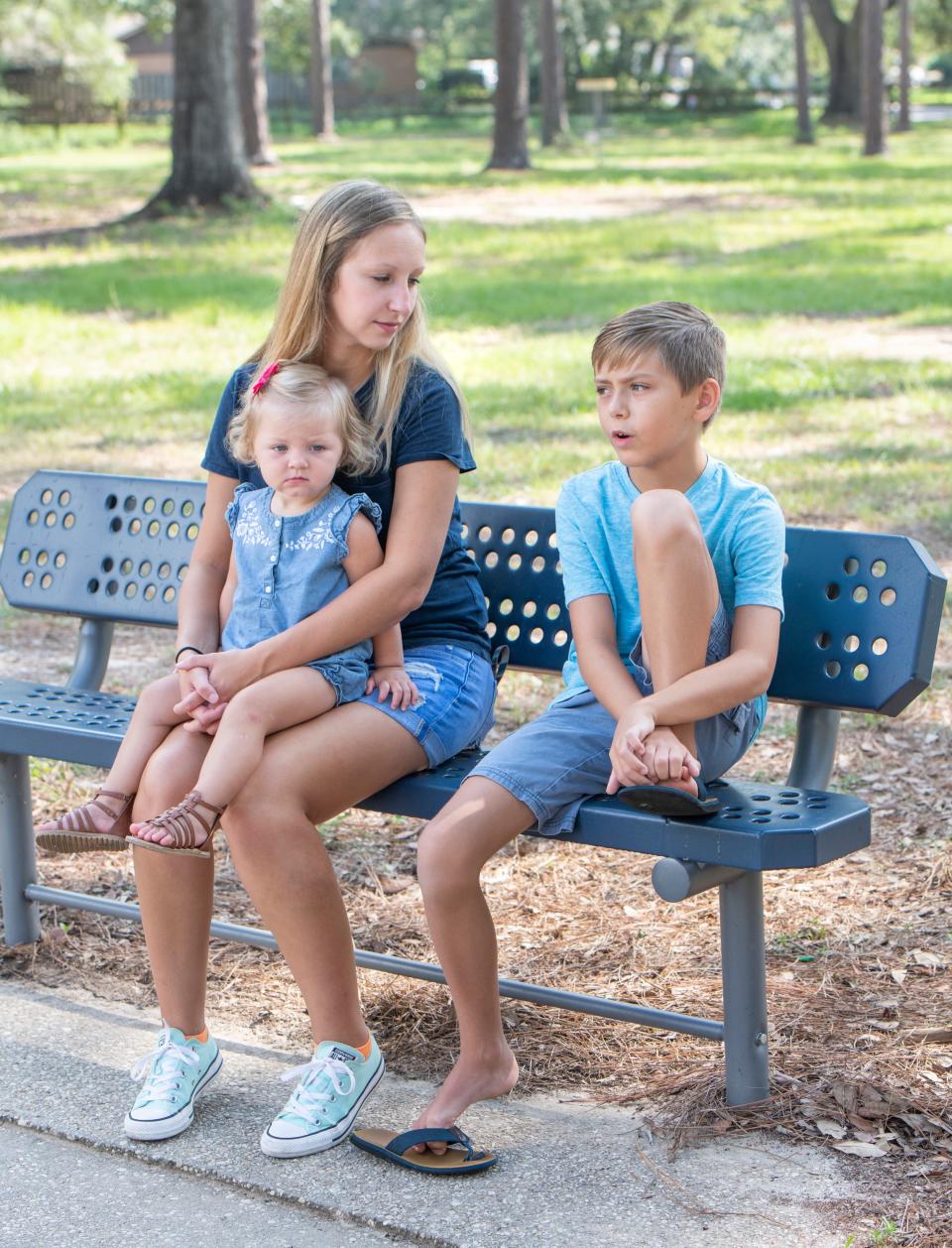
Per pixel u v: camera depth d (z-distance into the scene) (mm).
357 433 4285
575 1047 4410
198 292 23562
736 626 4062
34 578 5758
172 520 5512
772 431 13617
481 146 67500
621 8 96062
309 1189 3678
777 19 112875
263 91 50719
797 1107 3943
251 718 3902
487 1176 3715
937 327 19672
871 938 5012
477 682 4445
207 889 4055
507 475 11711
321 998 3932
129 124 80812
